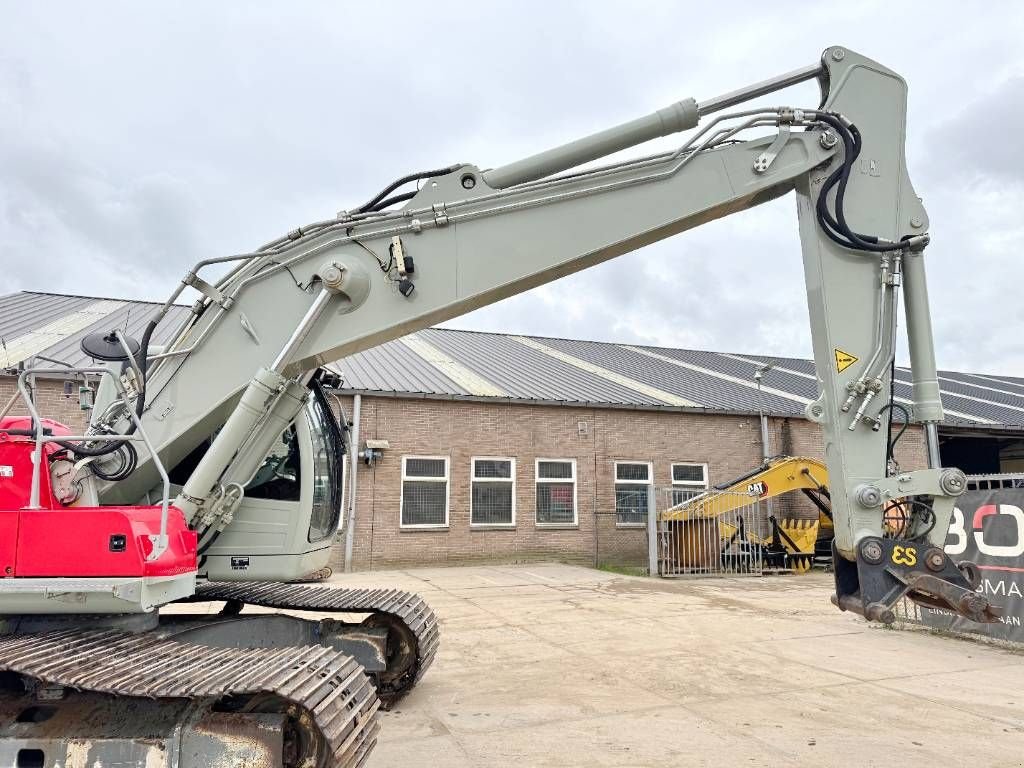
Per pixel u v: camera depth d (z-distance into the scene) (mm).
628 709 5375
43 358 3988
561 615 9578
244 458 4297
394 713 5277
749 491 14906
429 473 15711
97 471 4039
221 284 4324
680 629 8633
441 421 15953
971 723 5059
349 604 5699
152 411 4238
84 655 3285
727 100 4469
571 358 22766
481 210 4309
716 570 14703
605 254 4438
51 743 3172
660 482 17859
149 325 4090
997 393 25688
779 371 24906
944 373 28984
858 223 4375
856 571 4168
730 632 8445
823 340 4316
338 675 3615
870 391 4191
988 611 3705
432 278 4250
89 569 3410
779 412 19078
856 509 4062
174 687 3027
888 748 4543
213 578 4617
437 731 4863
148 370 4305
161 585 3635
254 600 5754
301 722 3258
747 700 5625
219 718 3195
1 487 3764
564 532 16688
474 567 15539
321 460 5547
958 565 3846
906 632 8438
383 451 15344
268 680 3160
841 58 4527
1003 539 7859
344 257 4238
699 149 4430
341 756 3312
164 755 3123
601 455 17375
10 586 3377
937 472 3986
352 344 4234
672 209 4371
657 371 22594
